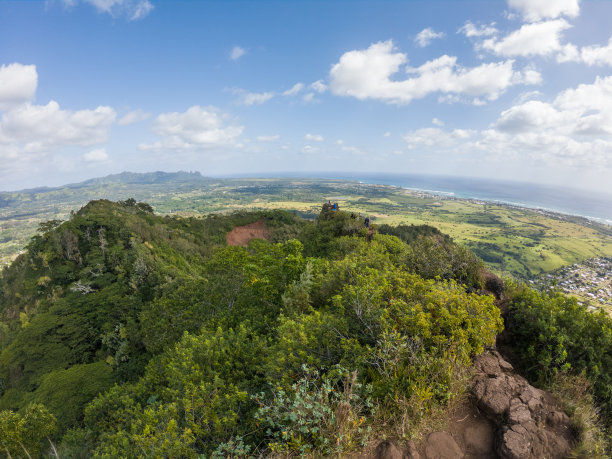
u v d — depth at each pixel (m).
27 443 12.16
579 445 3.27
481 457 3.19
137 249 41.47
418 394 3.56
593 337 4.90
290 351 5.17
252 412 4.92
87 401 19.78
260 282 13.00
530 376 5.05
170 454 4.31
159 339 15.63
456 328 4.66
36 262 39.41
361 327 5.39
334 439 3.31
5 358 26.22
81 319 29.44
